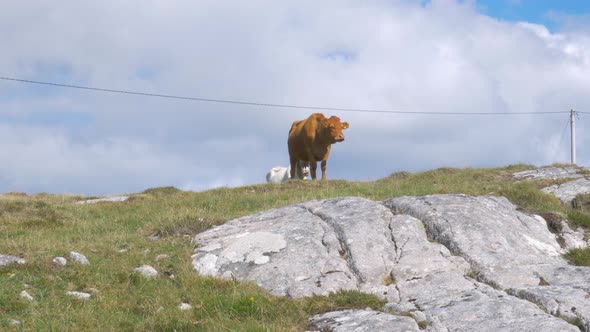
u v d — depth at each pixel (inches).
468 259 427.5
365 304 362.9
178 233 531.8
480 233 457.4
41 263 413.4
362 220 472.7
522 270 408.5
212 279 410.3
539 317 317.7
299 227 473.4
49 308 352.5
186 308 365.7
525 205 625.3
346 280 403.2
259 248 448.1
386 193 720.3
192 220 555.8
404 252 434.6
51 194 1000.9
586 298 348.5
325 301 368.2
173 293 390.0
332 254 435.2
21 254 434.9
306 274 414.0
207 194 822.5
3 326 321.4
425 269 413.1
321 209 514.0
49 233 581.6
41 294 369.4
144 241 513.3
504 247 444.1
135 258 461.1
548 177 901.2
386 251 436.1
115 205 777.6
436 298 361.1
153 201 802.2
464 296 356.8
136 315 359.9
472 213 485.7
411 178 976.9
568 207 639.1
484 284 391.2
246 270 429.4
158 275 426.6
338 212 497.7
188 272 428.5
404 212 505.0
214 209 698.8
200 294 386.6
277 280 410.3
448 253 435.2
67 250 458.3
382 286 397.4
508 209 538.3
